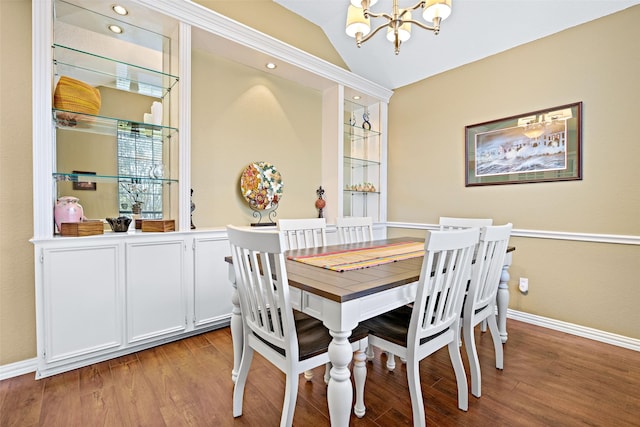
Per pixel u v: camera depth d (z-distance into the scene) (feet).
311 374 6.08
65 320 6.08
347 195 13.62
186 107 7.75
